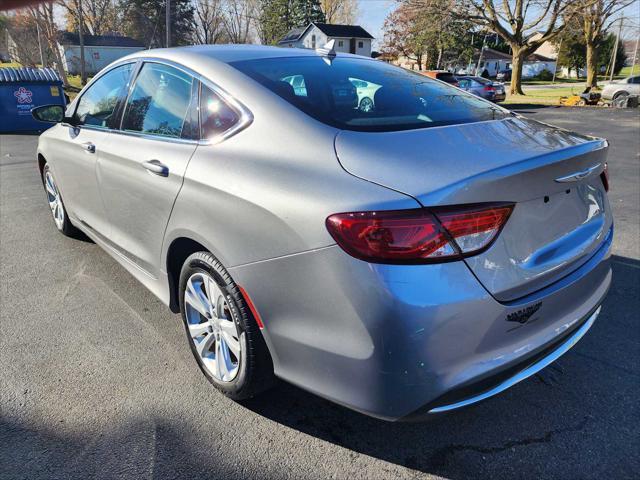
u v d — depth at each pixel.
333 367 1.85
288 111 2.19
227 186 2.12
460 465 2.10
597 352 2.87
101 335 3.07
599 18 30.22
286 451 2.17
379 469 2.08
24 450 2.16
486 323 1.76
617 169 7.98
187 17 59.31
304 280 1.84
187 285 2.57
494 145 2.02
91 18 53.72
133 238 3.01
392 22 43.03
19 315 3.30
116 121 3.19
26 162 9.20
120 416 2.37
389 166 1.83
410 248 1.65
